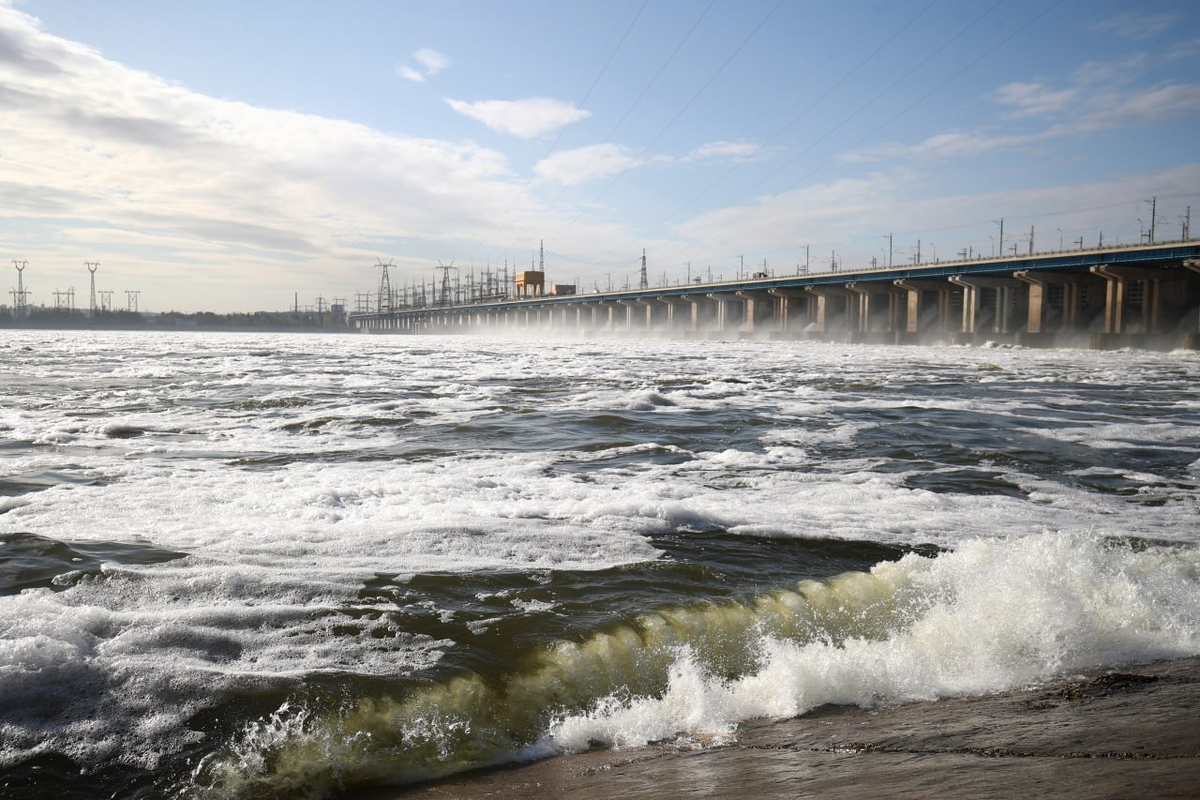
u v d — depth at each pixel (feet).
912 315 396.98
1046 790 11.96
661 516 35.91
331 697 17.76
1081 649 21.75
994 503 41.24
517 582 26.16
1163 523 37.17
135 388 102.94
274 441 59.57
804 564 29.53
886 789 12.85
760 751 16.14
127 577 25.00
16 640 18.95
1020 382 133.39
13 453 52.08
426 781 15.71
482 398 94.07
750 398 98.02
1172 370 175.42
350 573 26.27
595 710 18.92
